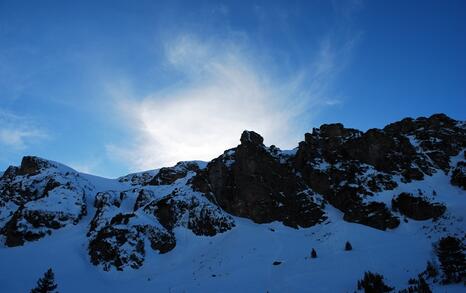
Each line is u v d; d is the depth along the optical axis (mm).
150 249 68062
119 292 55594
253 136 87438
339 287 43531
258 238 66562
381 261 50000
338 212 74125
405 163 80688
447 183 75125
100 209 83312
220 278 54188
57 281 57656
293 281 47688
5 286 55844
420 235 59875
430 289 39125
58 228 78312
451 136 88438
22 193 94250
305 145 88500
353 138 86938
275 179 80938
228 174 85688
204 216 74875
